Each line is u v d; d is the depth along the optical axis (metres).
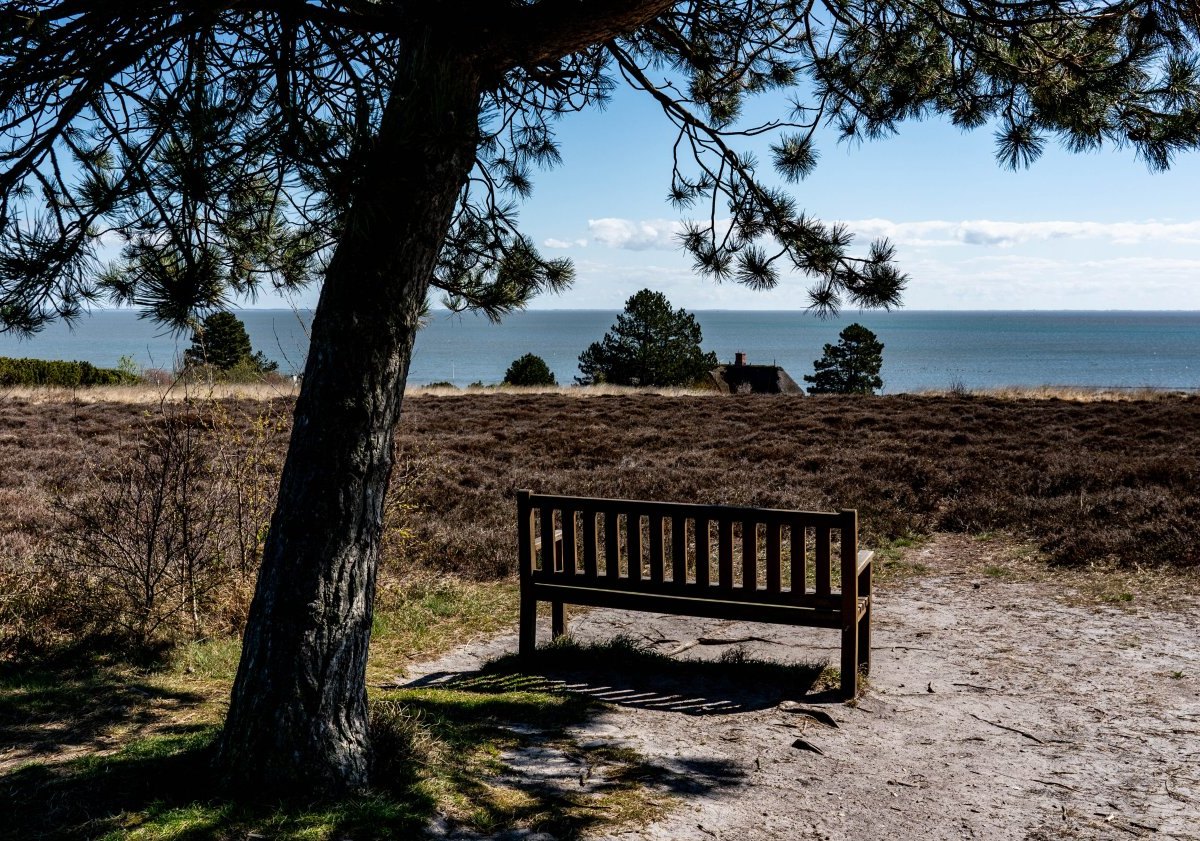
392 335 3.84
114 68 3.92
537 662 6.87
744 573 6.32
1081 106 5.60
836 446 19.22
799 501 13.54
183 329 3.85
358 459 3.84
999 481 14.61
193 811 3.56
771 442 19.92
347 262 3.77
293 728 3.80
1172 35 4.69
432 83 3.33
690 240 6.21
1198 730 5.35
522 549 6.87
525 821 3.83
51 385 34.03
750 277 5.78
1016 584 9.48
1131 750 5.05
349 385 3.79
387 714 4.55
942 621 8.21
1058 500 12.98
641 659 6.84
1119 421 21.30
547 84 5.32
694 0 5.66
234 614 7.31
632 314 55.97
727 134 5.72
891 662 6.98
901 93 6.30
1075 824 4.09
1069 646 7.26
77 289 3.92
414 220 3.76
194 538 7.50
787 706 5.83
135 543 7.30
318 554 3.82
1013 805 4.30
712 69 6.32
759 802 4.27
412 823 3.63
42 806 3.63
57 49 3.84
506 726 5.21
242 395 16.62
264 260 4.76
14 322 3.82
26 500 12.47
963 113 6.35
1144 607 8.29
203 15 3.91
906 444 19.20
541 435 21.70
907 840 3.91
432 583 9.41
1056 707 5.83
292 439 3.89
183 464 7.78
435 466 16.14
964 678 6.53
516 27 3.88
